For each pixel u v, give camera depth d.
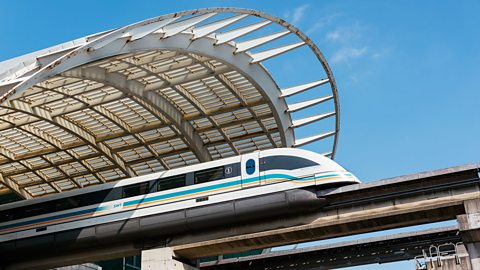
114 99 33.59
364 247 27.72
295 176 25.34
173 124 37.19
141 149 41.31
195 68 33.16
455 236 26.31
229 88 34.53
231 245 26.73
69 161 41.44
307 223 25.33
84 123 37.25
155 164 43.22
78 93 32.25
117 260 44.81
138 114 36.78
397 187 23.77
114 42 26.83
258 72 33.84
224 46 30.95
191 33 29.56
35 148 40.25
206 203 26.59
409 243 26.89
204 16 27.73
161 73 32.38
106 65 30.56
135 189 28.80
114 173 44.72
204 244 26.83
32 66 25.78
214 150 42.06
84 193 30.00
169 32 28.38
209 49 30.09
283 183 25.39
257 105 36.28
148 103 34.53
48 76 24.38
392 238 26.91
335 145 39.53
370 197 24.25
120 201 28.77
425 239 26.72
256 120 38.00
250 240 26.19
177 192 27.55
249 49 31.14
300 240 26.25
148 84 34.00
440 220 23.78
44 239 29.78
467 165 22.55
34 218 30.58
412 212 23.12
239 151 42.44
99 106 35.09
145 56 30.58
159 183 28.33
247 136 39.94
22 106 32.38
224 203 26.17
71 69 26.66
